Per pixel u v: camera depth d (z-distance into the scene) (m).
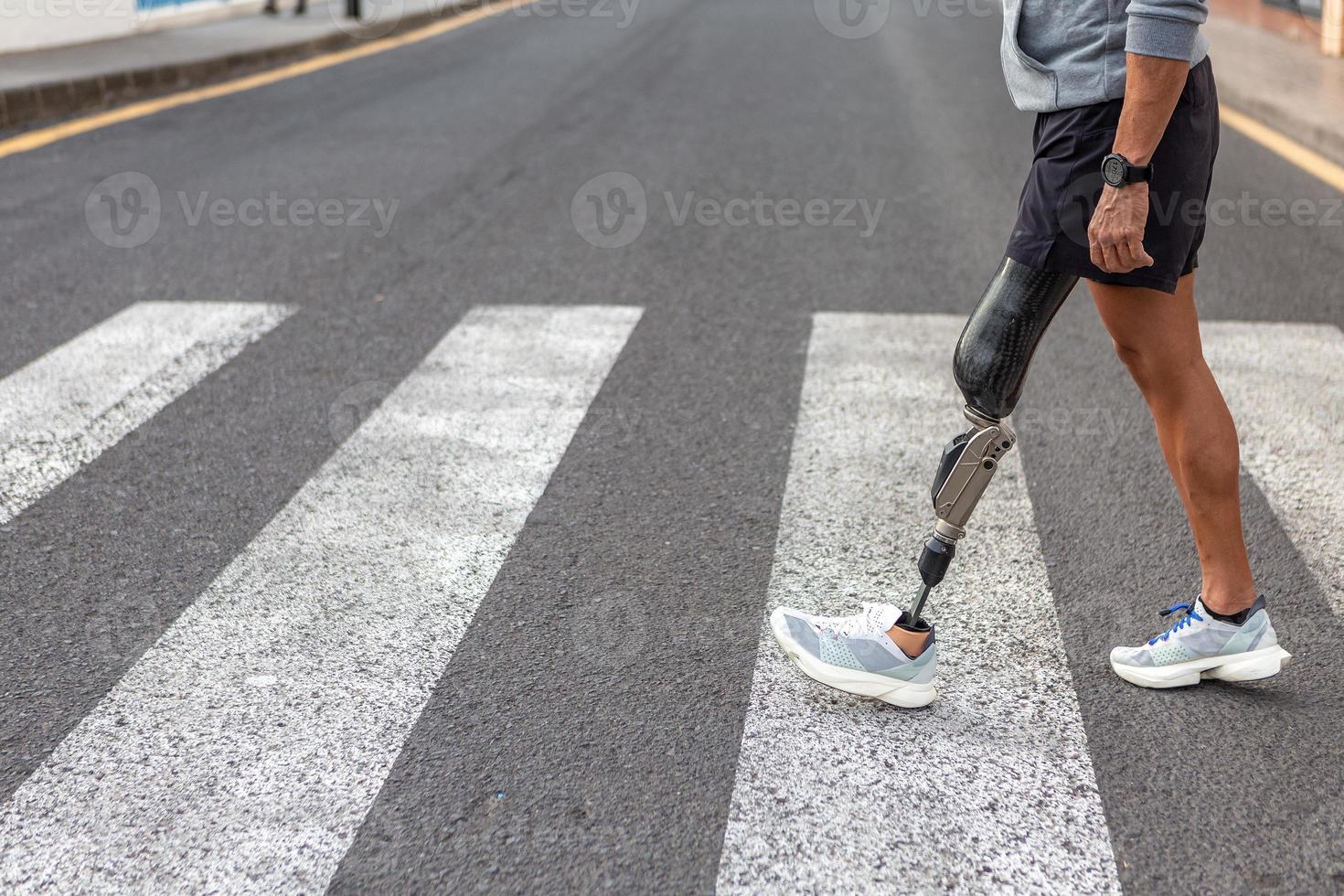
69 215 9.61
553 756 3.42
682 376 6.26
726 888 2.94
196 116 14.03
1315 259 8.15
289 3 26.02
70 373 6.33
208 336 6.87
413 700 3.68
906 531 4.69
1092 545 4.57
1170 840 3.09
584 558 4.51
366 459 5.34
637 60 18.25
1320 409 5.70
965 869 3.00
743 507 4.89
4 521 4.81
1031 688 3.73
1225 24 20.97
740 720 3.58
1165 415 3.51
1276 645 3.64
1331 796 3.24
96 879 2.98
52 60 16.16
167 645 3.98
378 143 12.38
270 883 2.97
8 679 3.80
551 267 8.16
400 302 7.47
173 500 4.98
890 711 3.62
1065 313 7.16
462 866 3.02
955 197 9.91
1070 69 3.18
